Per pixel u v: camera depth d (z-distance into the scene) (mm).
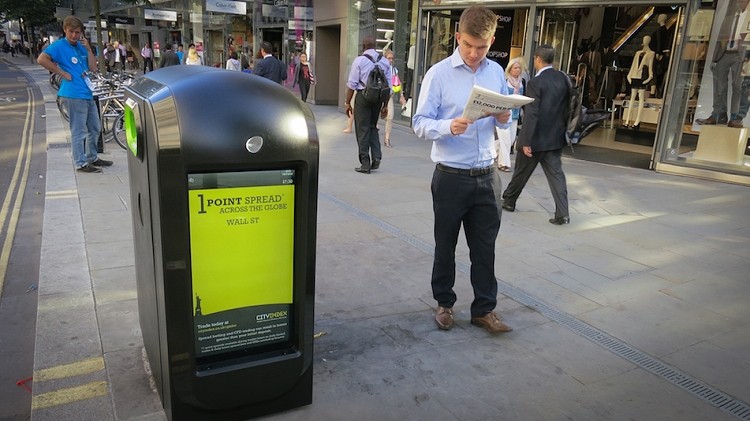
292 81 18406
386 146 10211
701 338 3439
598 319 3656
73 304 3533
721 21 7902
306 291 2471
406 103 12938
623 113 12680
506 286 4145
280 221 2383
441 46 12430
